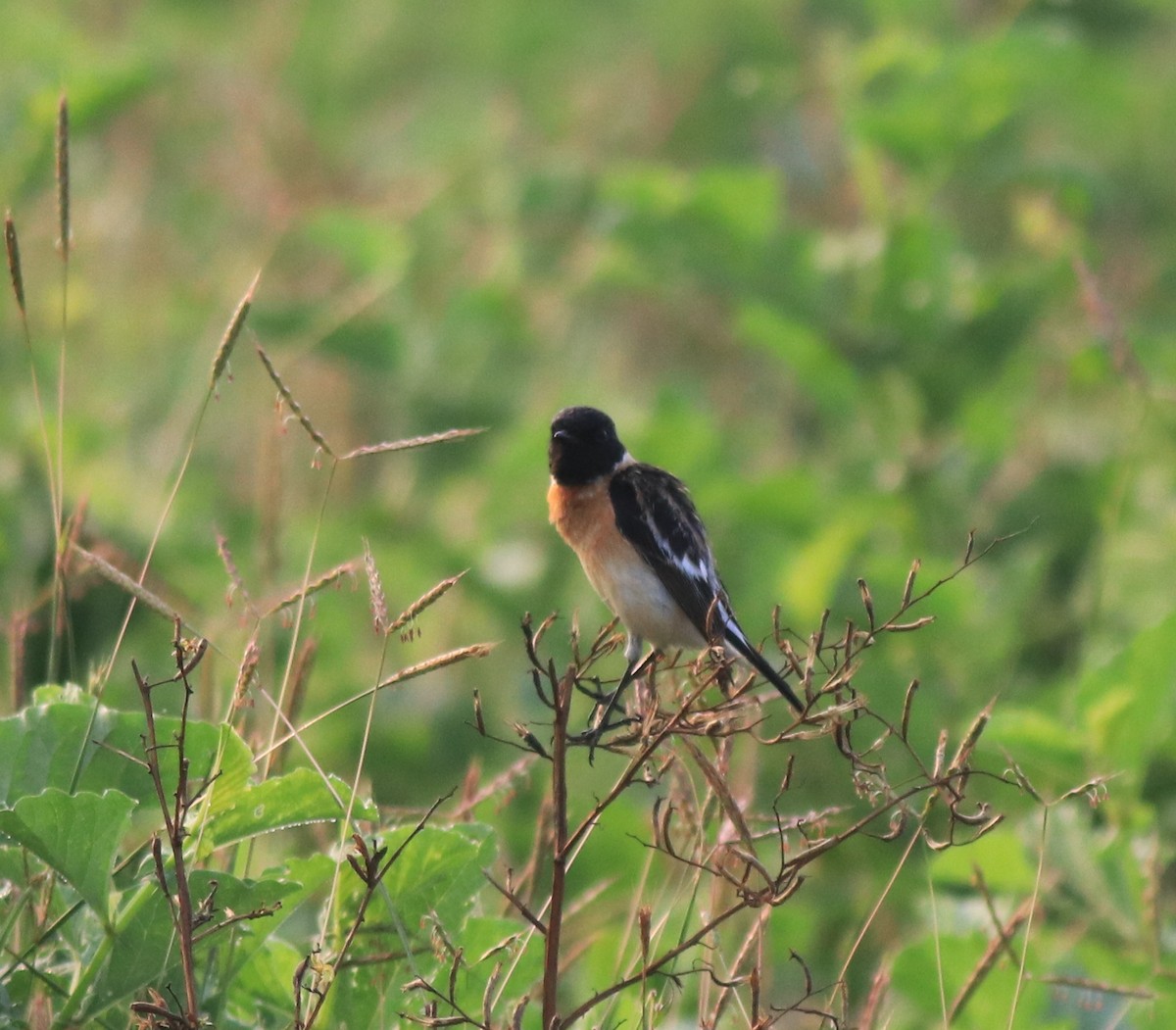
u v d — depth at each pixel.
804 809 10.62
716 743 6.47
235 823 6.14
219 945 5.91
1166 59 20.53
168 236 17.70
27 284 15.05
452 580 5.78
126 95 14.32
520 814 11.09
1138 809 9.43
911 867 10.44
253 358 15.67
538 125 21.67
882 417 13.42
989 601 12.16
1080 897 8.73
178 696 9.95
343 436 15.54
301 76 21.52
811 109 20.25
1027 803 10.28
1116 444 14.77
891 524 13.06
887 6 15.11
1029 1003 7.75
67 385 14.56
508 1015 6.43
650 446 13.42
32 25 16.25
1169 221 20.09
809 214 19.66
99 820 5.62
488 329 15.80
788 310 13.27
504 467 13.55
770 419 17.33
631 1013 6.56
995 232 18.14
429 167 19.42
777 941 9.47
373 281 15.36
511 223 16.48
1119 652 9.38
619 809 9.69
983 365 13.11
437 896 6.35
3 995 5.75
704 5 21.95
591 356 17.92
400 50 22.84
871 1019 6.57
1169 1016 8.02
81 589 8.13
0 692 8.44
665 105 21.47
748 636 12.05
